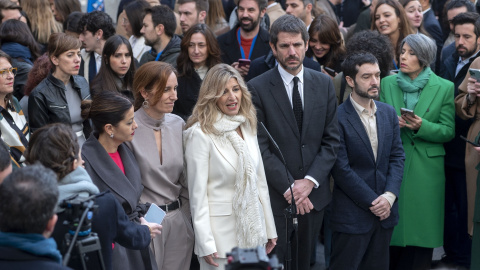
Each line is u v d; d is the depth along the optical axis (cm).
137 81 660
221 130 659
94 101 592
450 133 835
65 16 1231
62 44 789
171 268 669
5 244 382
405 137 839
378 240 779
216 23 1241
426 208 833
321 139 757
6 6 1040
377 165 771
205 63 923
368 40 878
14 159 675
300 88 755
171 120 684
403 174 828
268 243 694
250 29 996
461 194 904
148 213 608
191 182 658
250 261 372
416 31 1134
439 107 834
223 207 659
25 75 920
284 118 743
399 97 842
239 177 653
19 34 944
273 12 1238
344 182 761
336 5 1533
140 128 657
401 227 834
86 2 1457
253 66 905
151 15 1021
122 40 870
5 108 705
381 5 1018
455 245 923
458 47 949
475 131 844
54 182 404
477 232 782
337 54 976
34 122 788
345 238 770
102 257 457
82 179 507
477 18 934
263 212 681
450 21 1132
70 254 464
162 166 655
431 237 834
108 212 497
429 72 839
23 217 385
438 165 839
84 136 823
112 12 1496
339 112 782
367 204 757
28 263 382
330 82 766
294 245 759
